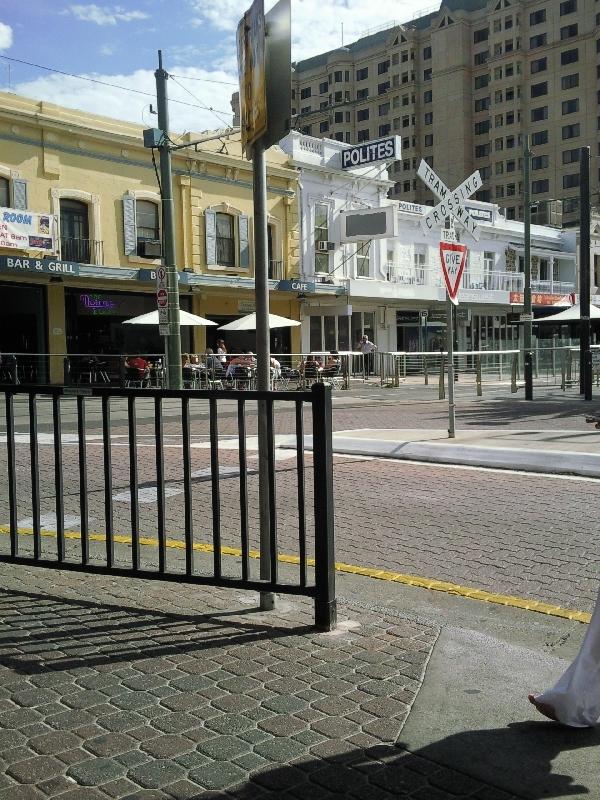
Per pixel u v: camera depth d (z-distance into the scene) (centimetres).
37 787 253
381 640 379
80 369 2503
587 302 1811
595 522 636
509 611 435
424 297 3672
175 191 2794
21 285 2462
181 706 309
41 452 1039
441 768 264
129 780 257
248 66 430
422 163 959
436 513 677
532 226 4681
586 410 1565
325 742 281
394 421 1412
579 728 291
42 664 351
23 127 2372
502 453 912
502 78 8975
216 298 2977
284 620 407
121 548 562
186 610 423
